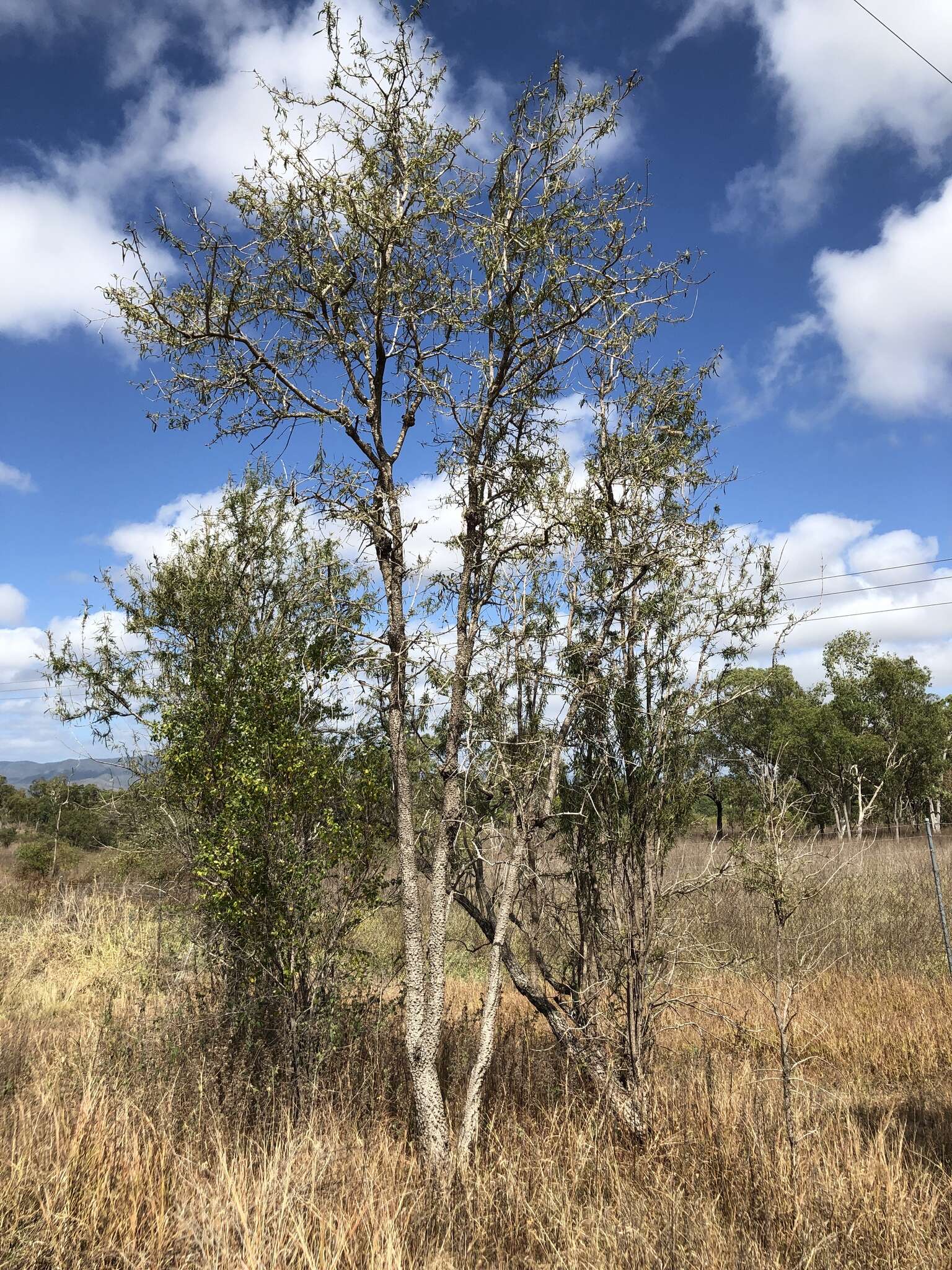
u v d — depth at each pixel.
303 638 6.31
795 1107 5.10
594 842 5.74
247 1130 4.93
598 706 5.64
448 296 5.30
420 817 5.94
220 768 5.88
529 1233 3.88
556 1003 5.93
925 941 11.17
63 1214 3.74
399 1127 5.13
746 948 9.35
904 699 29.20
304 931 5.45
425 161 4.97
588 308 5.42
